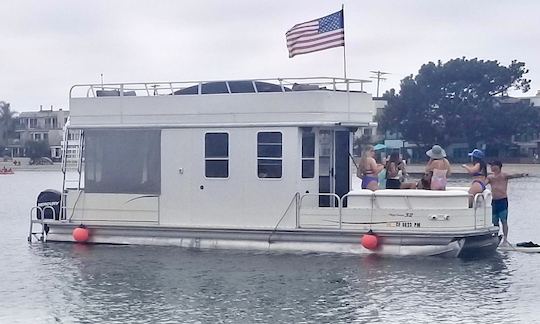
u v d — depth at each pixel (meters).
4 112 146.50
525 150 105.75
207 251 23.23
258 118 23.08
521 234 30.50
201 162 23.59
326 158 23.56
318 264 21.30
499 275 20.05
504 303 17.39
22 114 145.25
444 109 93.12
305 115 22.67
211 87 23.88
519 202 49.06
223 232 23.20
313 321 16.20
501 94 97.25
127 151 24.30
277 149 22.91
